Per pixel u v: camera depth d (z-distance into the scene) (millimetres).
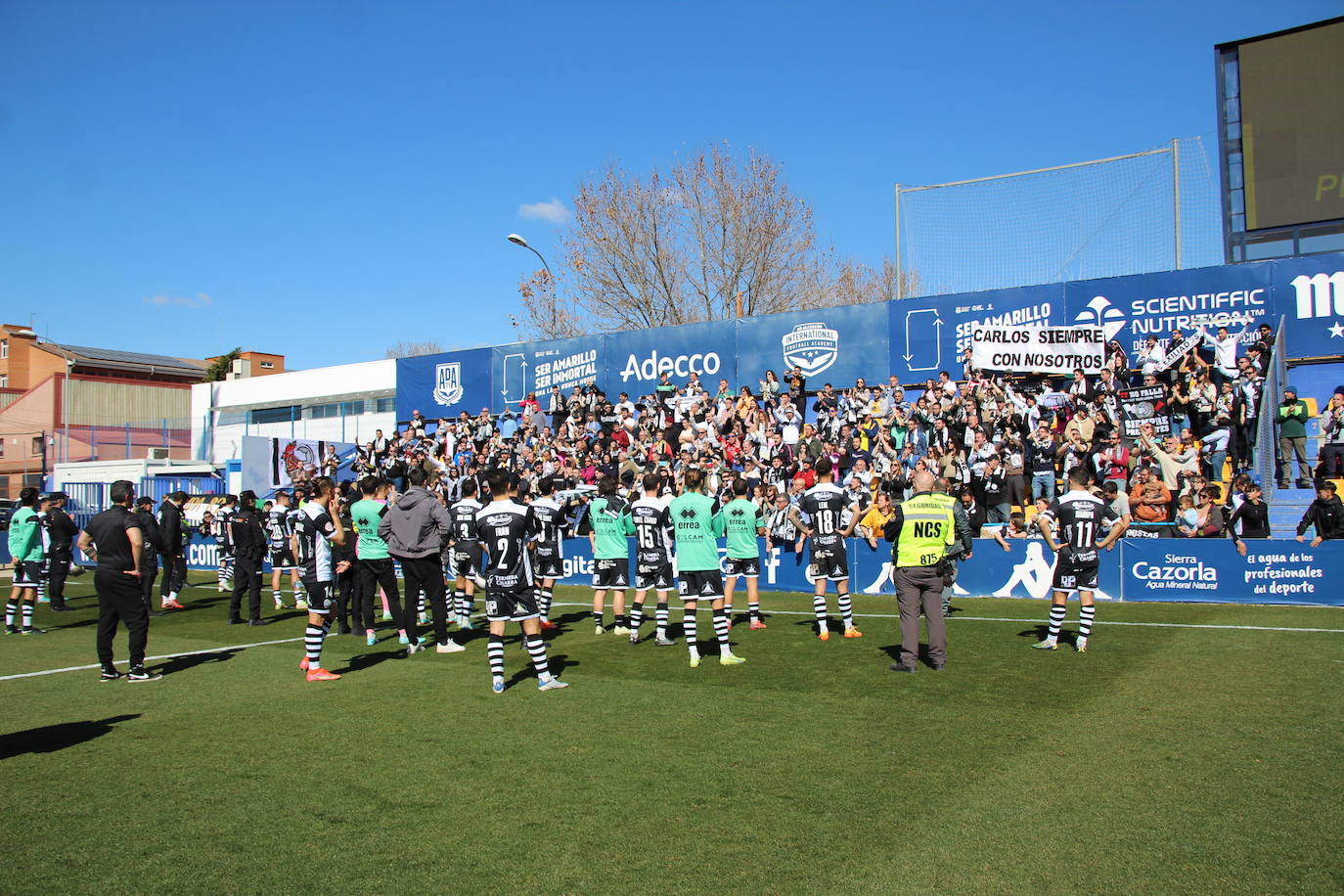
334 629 12805
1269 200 18688
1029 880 4223
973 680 8398
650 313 38000
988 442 17922
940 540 8781
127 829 5090
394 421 32969
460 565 12500
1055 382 19281
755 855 4566
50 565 16094
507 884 4289
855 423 20484
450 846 4758
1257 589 12883
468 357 28516
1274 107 18656
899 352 21547
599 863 4512
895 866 4410
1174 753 6043
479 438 25703
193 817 5262
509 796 5500
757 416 21531
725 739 6625
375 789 5680
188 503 24906
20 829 5094
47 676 9633
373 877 4395
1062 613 9766
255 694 8570
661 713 7438
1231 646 9734
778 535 16078
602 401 24406
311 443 27297
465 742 6688
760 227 37094
